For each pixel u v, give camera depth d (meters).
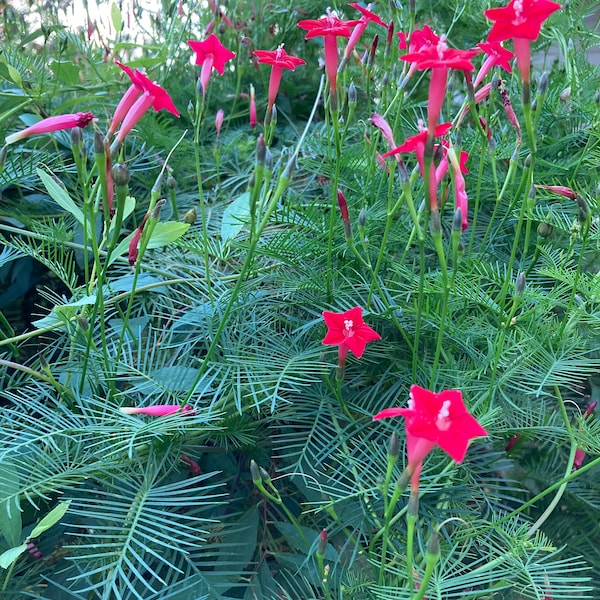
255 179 0.22
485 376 0.29
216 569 0.27
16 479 0.24
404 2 0.47
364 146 0.37
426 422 0.17
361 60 0.37
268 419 0.28
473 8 0.47
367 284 0.31
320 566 0.22
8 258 0.32
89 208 0.26
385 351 0.31
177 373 0.29
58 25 0.45
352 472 0.26
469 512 0.25
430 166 0.22
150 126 0.41
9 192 0.40
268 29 0.53
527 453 0.32
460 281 0.28
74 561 0.24
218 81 0.50
